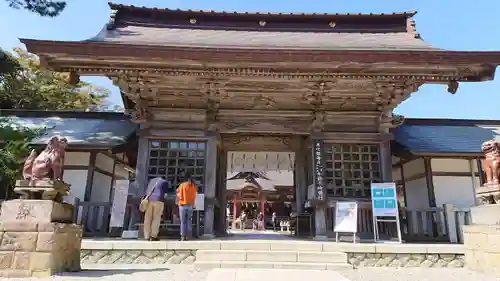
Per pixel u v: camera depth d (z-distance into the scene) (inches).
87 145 426.0
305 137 446.3
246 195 1013.8
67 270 208.1
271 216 1093.8
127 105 442.9
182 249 266.1
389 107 399.9
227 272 212.1
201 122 401.7
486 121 555.2
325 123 407.2
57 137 213.8
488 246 224.2
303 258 251.4
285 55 313.4
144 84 369.4
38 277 185.0
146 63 328.2
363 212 378.3
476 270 236.5
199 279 193.9
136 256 265.4
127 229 373.4
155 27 431.8
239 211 1150.3
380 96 389.1
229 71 338.3
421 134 495.8
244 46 337.4
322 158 389.4
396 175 533.0
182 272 221.9
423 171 451.8
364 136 398.3
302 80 359.3
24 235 190.9
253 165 532.7
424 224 401.1
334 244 267.1
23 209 195.0
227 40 394.3
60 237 198.7
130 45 308.3
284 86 375.9
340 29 442.9
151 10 436.1
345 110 406.9
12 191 390.9
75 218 374.9
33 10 430.3
